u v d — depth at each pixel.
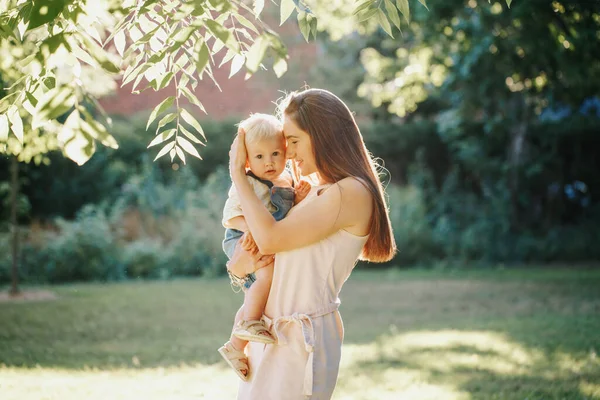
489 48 11.37
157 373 6.52
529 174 17.27
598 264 16.64
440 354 7.39
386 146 19.48
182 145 3.24
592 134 18.12
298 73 21.78
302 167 3.02
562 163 18.36
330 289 2.88
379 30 21.45
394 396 5.64
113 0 2.62
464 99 13.12
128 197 15.88
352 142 2.96
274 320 2.86
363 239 2.92
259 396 2.85
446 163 19.81
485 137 17.61
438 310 10.67
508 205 17.39
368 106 22.70
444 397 5.58
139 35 3.35
